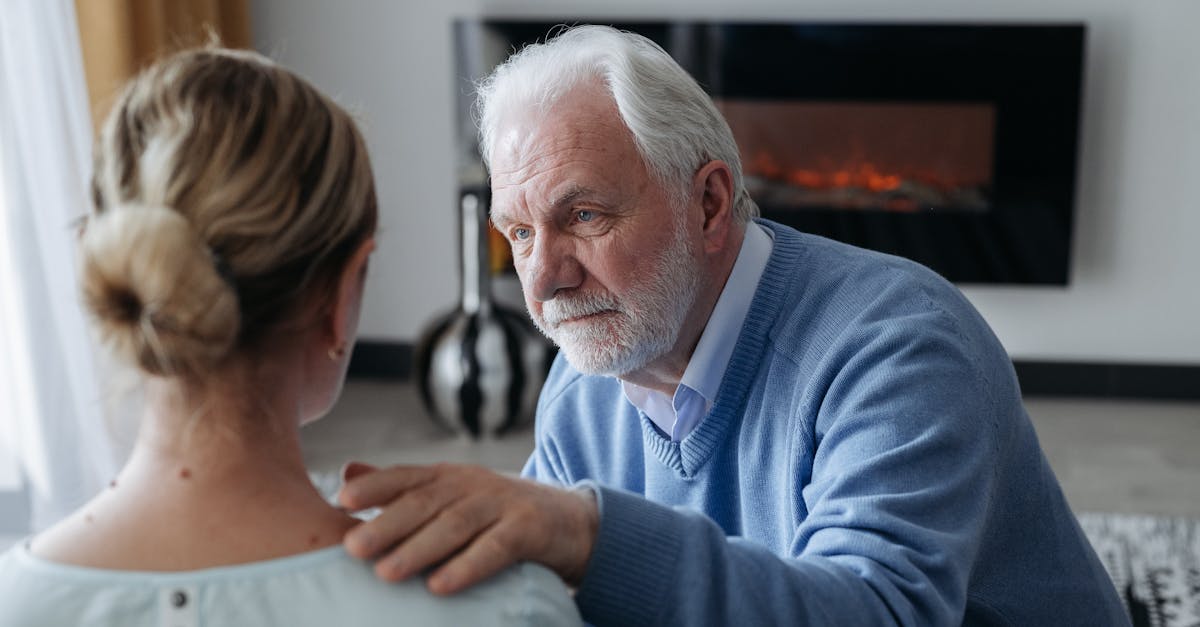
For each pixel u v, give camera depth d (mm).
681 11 4312
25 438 3186
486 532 772
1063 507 1340
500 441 3924
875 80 4160
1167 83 4203
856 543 988
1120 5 4164
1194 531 3105
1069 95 4113
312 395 781
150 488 726
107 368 726
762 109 4207
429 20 4418
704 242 1280
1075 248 4348
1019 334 4441
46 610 689
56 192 3064
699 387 1303
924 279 1267
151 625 688
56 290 3088
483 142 1325
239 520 719
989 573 1275
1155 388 4402
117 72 3197
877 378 1131
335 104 763
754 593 897
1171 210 4289
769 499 1283
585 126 1197
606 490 887
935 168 4195
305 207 715
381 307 4633
